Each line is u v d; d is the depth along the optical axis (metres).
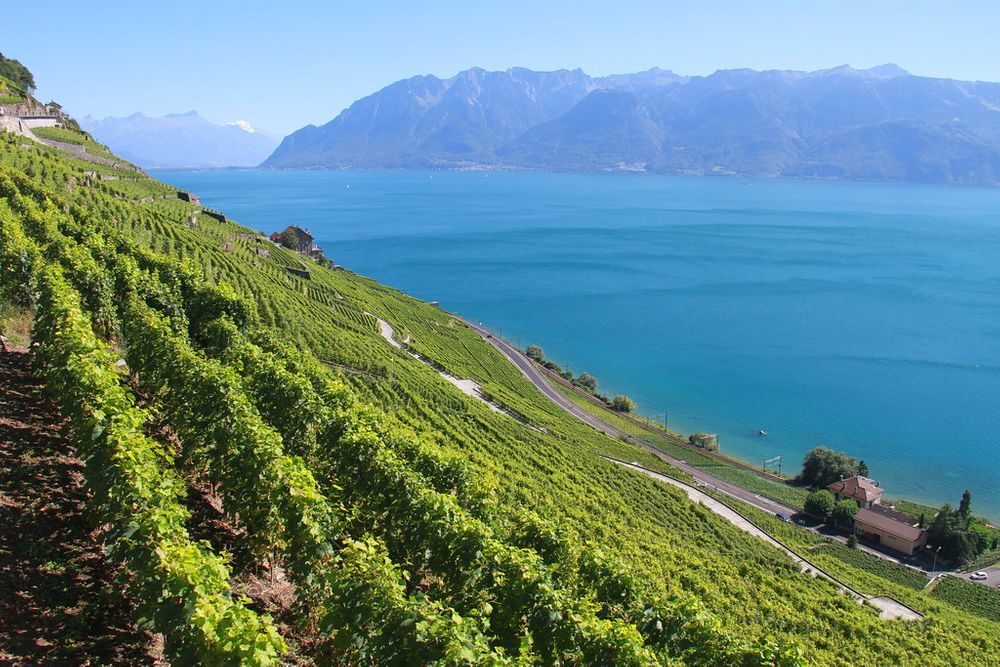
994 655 50.19
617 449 95.12
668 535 60.59
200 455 28.83
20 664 16.19
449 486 35.81
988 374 149.12
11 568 19.50
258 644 15.12
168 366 33.56
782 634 40.53
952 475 105.00
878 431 120.62
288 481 23.17
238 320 56.03
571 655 22.30
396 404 68.81
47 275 38.34
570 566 30.25
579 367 153.12
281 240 163.38
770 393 138.62
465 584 24.17
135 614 17.38
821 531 86.50
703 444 112.38
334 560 20.84
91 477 21.14
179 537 19.25
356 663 18.53
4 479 23.92
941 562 81.75
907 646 47.03
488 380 116.25
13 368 34.88
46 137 143.12
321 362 74.56
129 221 89.12
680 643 26.23
